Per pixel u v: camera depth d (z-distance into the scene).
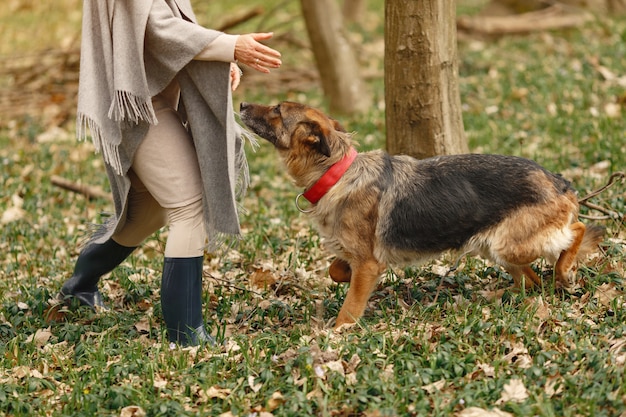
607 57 10.73
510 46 12.44
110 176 4.43
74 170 8.52
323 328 4.43
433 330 4.10
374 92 10.89
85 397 3.63
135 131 4.05
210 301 4.97
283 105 4.47
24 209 7.40
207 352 4.14
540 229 4.29
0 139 9.91
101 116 3.97
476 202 4.32
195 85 4.03
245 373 3.81
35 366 4.17
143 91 3.88
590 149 7.19
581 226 4.45
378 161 4.44
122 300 5.13
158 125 4.08
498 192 4.31
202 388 3.72
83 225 6.83
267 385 3.70
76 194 7.69
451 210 4.32
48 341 4.53
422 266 5.16
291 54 13.48
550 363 3.71
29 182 8.16
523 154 7.46
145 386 3.78
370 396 3.47
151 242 6.33
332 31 9.82
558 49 11.75
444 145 5.62
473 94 9.77
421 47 5.46
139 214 4.61
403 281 5.02
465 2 17.83
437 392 3.49
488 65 11.20
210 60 3.93
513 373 3.66
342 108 9.97
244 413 3.51
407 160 4.54
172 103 4.20
